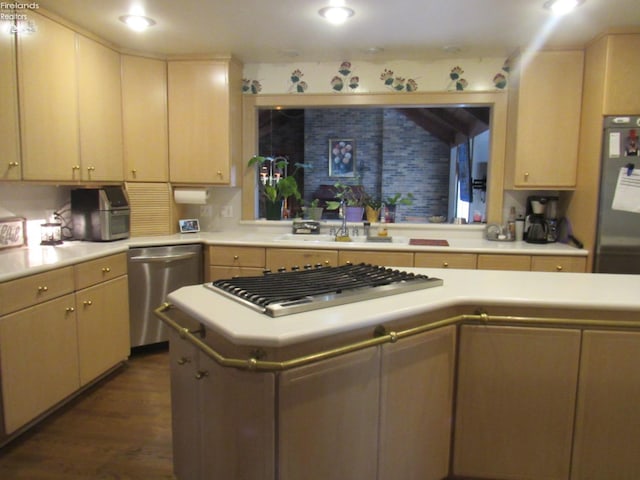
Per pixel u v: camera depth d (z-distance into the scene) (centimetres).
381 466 160
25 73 260
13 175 255
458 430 185
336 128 888
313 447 142
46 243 307
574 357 176
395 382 160
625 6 262
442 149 877
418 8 268
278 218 419
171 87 369
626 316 174
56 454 215
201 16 284
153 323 336
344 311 150
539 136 344
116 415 251
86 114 312
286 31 310
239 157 400
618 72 302
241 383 139
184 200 383
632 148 306
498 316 176
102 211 322
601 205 314
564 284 199
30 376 225
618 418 177
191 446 169
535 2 258
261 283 179
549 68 338
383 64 383
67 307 252
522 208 383
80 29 302
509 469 185
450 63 376
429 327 163
